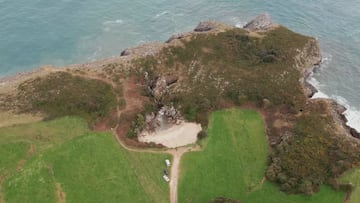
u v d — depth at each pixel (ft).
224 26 403.95
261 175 266.77
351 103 356.18
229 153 281.74
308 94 345.72
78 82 321.73
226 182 262.06
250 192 256.11
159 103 321.11
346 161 266.36
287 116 308.40
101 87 320.91
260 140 291.58
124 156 274.57
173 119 307.58
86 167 264.52
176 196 252.01
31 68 413.80
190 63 353.31
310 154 272.31
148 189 254.68
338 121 312.09
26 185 250.16
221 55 361.30
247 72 344.90
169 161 272.72
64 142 278.87
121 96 317.42
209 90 326.85
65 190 249.55
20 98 302.45
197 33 384.47
